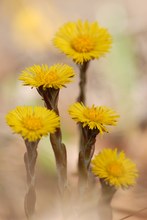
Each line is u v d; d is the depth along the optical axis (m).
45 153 0.60
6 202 0.55
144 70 0.75
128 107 0.70
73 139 0.65
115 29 0.79
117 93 0.73
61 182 0.46
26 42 0.86
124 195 0.57
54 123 0.44
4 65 0.82
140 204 0.56
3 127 0.64
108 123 0.45
